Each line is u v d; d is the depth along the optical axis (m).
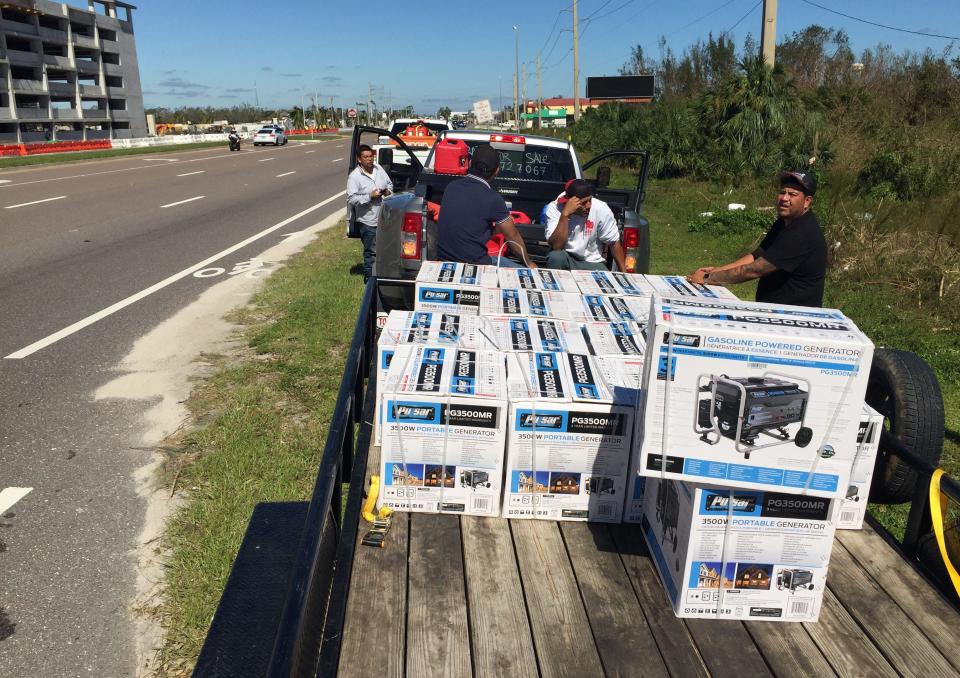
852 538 2.58
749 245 11.46
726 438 2.01
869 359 1.94
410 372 2.50
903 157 13.38
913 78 22.64
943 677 1.94
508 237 4.30
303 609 1.45
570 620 2.05
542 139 7.38
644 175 6.28
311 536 1.62
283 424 4.68
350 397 2.33
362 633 1.94
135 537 3.46
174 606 3.00
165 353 6.03
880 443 2.76
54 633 2.83
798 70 29.48
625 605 2.14
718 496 2.04
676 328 1.96
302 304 7.52
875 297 8.09
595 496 2.47
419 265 6.00
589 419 2.38
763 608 2.13
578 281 3.49
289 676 1.29
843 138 17.83
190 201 17.16
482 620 2.02
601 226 5.43
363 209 8.17
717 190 18.08
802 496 2.05
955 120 17.62
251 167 29.30
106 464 4.14
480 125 45.59
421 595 2.10
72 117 69.19
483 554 2.29
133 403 5.00
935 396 3.28
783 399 1.98
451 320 2.97
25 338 6.36
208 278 8.85
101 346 6.18
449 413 2.37
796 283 3.67
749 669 1.93
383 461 2.42
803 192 3.54
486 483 2.45
